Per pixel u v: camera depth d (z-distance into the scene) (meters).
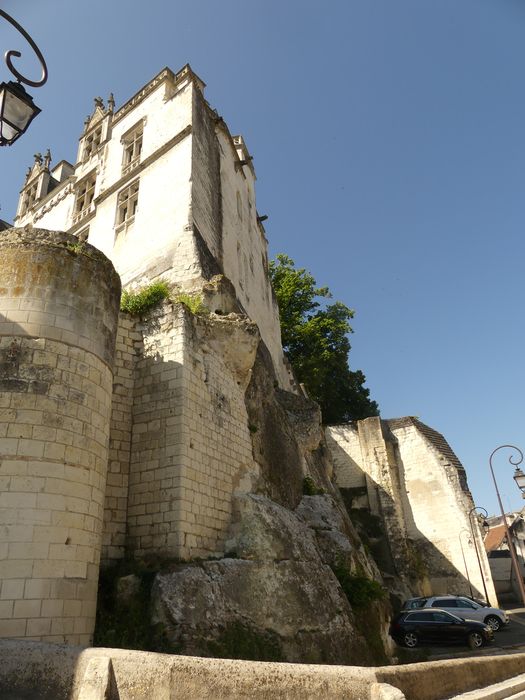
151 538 11.38
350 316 40.41
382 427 33.22
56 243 10.91
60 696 4.86
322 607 11.98
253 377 17.16
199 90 23.77
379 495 31.05
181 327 13.38
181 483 11.61
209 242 20.17
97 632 9.47
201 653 9.11
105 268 11.41
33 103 7.54
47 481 8.95
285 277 41.34
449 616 18.33
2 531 8.31
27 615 8.02
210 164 22.70
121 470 12.23
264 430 16.88
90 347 10.48
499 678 8.81
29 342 9.74
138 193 21.50
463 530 29.47
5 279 10.15
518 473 18.39
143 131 23.75
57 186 29.20
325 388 38.72
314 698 4.87
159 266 18.42
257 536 12.32
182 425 12.22
